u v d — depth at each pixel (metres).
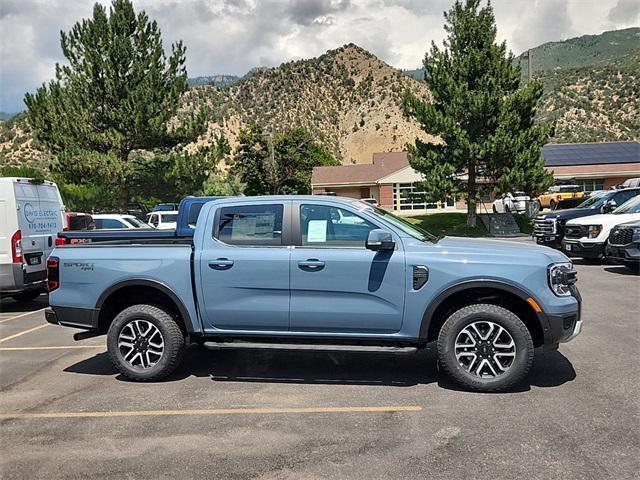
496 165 24.72
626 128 116.56
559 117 129.12
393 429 4.30
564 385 5.19
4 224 9.54
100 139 24.78
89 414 4.80
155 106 25.47
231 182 48.50
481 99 23.62
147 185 27.09
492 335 5.08
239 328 5.55
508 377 4.98
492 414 4.54
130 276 5.65
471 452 3.87
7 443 4.23
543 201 35.66
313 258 5.29
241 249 5.48
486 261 5.07
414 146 26.59
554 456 3.77
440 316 5.36
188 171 26.38
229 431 4.35
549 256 5.17
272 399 5.06
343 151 155.88
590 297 9.53
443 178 24.86
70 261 5.83
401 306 5.18
